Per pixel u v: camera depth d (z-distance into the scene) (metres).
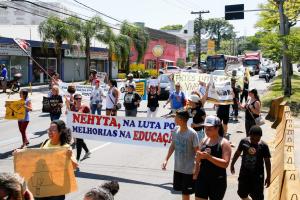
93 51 50.09
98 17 41.91
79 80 48.53
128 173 10.02
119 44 48.44
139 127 10.31
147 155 12.00
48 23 37.47
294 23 32.88
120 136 10.54
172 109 14.55
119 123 10.53
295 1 31.61
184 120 6.89
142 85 23.61
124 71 54.00
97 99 15.32
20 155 6.05
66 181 6.13
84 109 11.16
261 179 6.76
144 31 54.75
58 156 6.12
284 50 27.22
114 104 14.80
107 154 12.05
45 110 12.34
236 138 14.73
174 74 17.12
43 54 41.44
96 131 10.72
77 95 11.20
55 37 37.62
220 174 6.01
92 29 41.41
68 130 6.37
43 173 6.07
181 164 6.96
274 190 8.21
